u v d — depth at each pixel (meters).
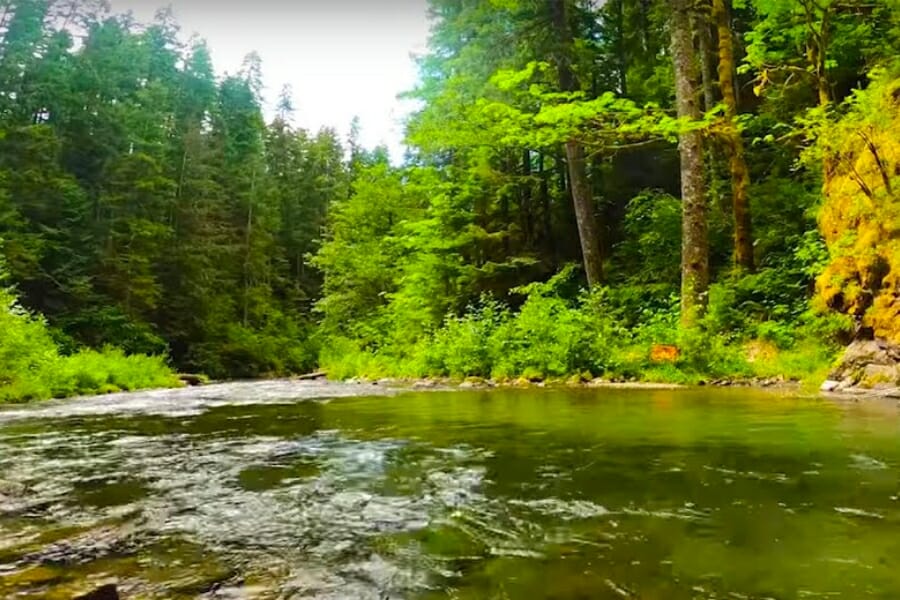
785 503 2.76
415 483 3.45
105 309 27.84
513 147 17.72
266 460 4.30
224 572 2.14
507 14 17.45
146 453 4.71
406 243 20.58
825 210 10.74
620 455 4.06
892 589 1.80
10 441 5.54
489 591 1.90
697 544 2.25
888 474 3.28
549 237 21.52
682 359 10.69
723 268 15.36
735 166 13.81
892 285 8.39
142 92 38.78
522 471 3.66
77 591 1.97
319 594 1.92
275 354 38.81
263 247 45.22
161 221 35.19
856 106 9.98
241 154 50.41
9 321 14.44
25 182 28.02
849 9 13.91
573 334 11.89
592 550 2.23
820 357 9.80
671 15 13.00
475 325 14.16
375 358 19.69
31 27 32.81
